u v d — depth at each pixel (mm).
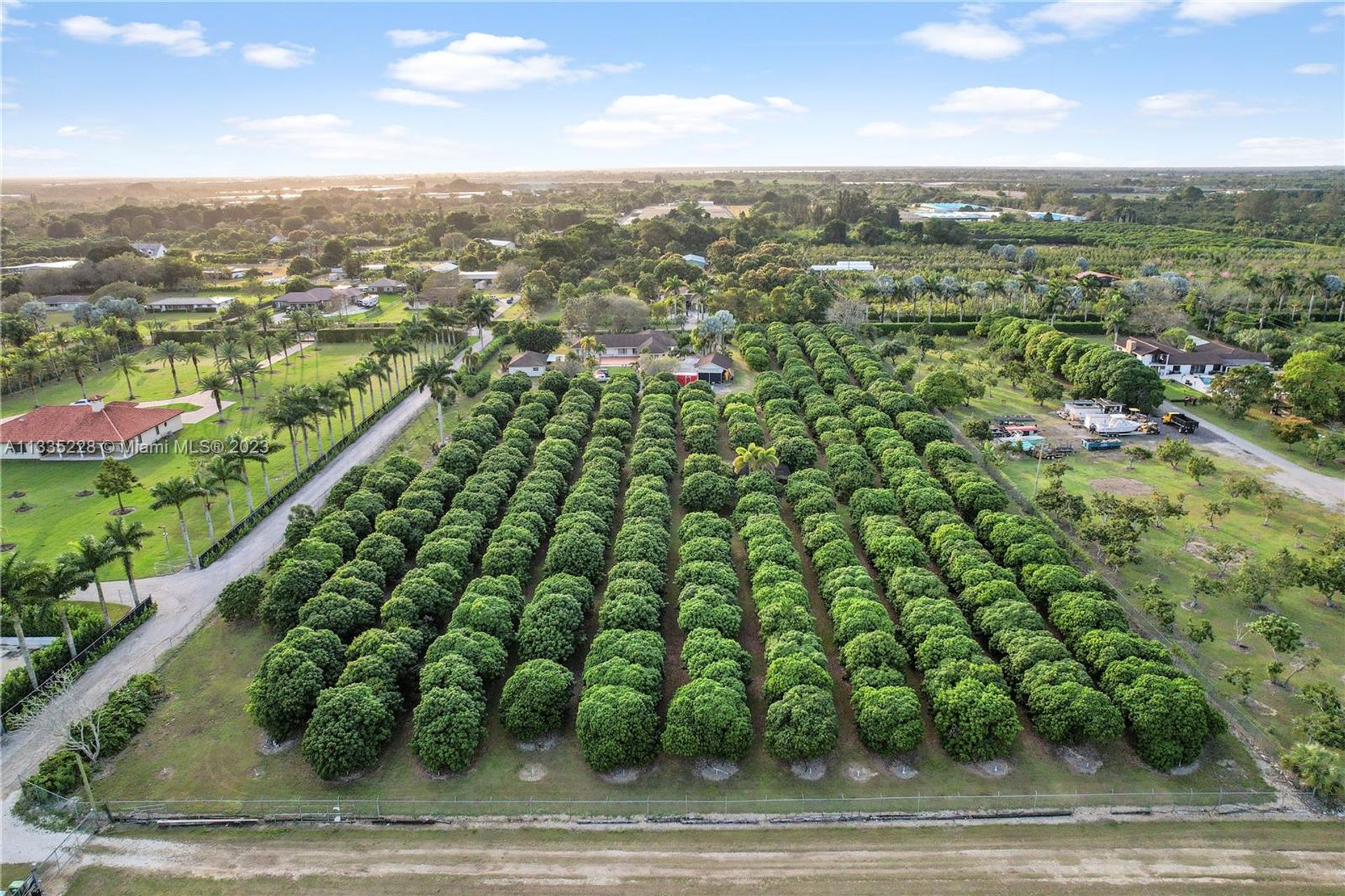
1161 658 60906
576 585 71000
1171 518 93562
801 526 87688
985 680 58250
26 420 115750
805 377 138000
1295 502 98250
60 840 51500
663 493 91938
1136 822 52125
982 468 110250
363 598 69438
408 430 128500
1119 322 165625
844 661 62875
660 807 53531
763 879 47719
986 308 199375
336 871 48812
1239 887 47062
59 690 63000
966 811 53094
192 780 56438
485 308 164875
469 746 55438
